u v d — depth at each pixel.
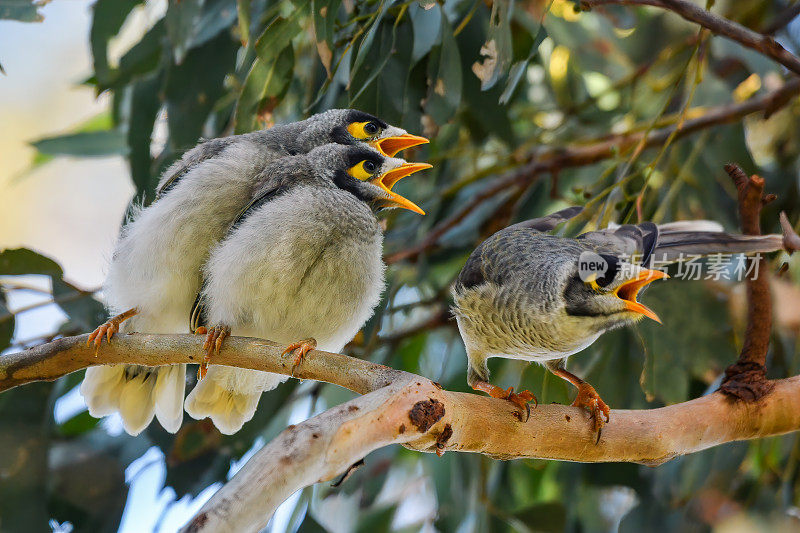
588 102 11.98
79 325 9.40
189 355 7.18
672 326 9.75
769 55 7.55
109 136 11.18
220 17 9.52
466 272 8.24
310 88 9.56
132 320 8.59
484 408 6.71
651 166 8.54
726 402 7.26
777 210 11.26
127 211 9.35
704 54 8.89
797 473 10.11
